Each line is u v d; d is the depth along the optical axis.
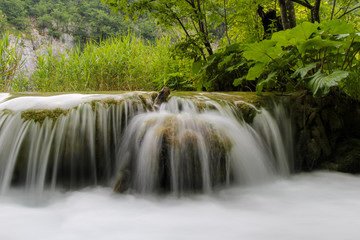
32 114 2.58
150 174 2.22
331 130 3.16
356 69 3.23
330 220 1.83
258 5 5.25
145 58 6.53
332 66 3.27
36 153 2.51
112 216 1.92
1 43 5.26
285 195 2.33
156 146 2.23
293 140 3.17
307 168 3.09
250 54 3.17
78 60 5.91
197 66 4.74
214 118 2.72
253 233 1.64
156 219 1.86
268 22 5.17
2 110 2.66
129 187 2.29
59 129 2.53
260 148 2.89
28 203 2.20
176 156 2.20
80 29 71.75
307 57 3.20
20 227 1.75
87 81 5.74
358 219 1.84
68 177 2.54
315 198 2.25
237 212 1.97
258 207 2.06
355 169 2.91
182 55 4.94
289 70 3.82
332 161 3.03
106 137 2.63
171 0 4.88
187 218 1.88
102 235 1.65
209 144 2.30
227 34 5.56
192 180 2.22
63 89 5.71
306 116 3.17
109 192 2.39
